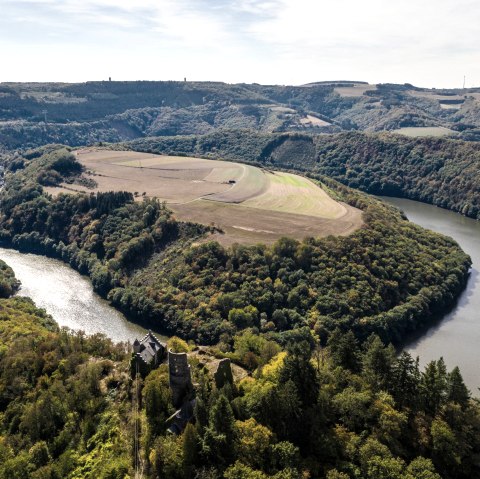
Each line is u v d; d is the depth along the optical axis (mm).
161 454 90625
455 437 99875
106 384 125438
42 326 189500
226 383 108188
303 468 91375
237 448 92312
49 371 139625
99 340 154500
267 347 141500
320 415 101062
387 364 112875
